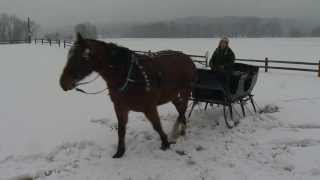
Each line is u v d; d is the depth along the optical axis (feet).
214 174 20.89
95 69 21.47
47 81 55.21
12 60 92.07
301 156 22.90
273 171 21.25
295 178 20.24
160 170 21.39
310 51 122.31
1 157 23.18
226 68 29.84
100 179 20.40
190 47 147.95
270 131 27.30
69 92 45.39
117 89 21.75
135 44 173.47
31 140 25.99
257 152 23.77
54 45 173.37
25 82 54.39
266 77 58.59
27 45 179.73
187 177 20.56
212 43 189.37
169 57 26.04
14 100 40.98
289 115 30.91
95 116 32.76
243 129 28.02
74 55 20.74
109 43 21.91
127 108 22.58
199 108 33.76
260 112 32.86
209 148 24.53
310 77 58.39
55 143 25.32
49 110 35.73
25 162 22.61
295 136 25.96
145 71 22.15
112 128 28.73
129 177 20.58
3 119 32.27
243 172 21.07
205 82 30.45
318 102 35.68
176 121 27.73
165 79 23.77
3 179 20.30
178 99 27.32
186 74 26.96
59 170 21.44
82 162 22.50
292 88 46.44
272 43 186.60
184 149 24.35
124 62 21.56
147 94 21.99
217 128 28.53
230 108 29.04
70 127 29.22
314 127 28.63
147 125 29.22
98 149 24.47
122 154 23.31
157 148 24.52
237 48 140.15
